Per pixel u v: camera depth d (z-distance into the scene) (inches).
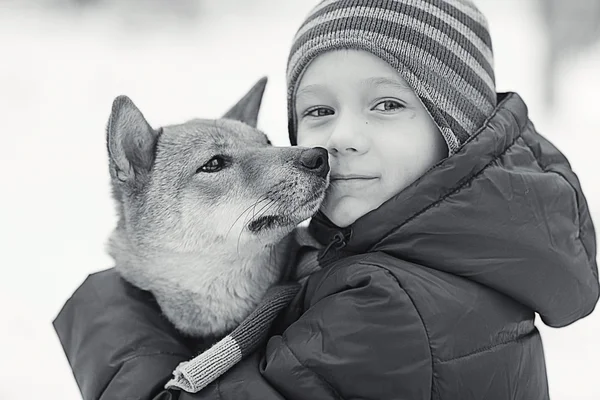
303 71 105.7
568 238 96.3
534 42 429.4
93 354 103.3
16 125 326.0
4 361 168.7
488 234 90.9
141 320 107.0
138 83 370.6
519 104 106.7
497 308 92.3
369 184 98.5
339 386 85.4
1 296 195.0
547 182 96.3
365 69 98.3
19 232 233.1
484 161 93.7
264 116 283.9
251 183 113.8
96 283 116.7
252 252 115.0
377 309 85.7
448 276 91.0
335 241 100.5
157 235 119.0
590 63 402.3
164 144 124.3
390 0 99.3
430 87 96.8
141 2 508.4
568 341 174.6
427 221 91.3
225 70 392.8
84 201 258.7
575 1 374.9
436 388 85.1
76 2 506.3
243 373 91.2
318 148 103.9
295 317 100.7
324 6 104.1
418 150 98.3
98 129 326.3
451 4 103.1
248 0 561.6
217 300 116.7
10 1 512.4
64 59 410.3
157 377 97.9
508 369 91.7
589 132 323.3
